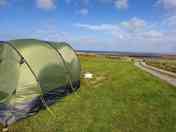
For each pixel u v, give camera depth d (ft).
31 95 22.70
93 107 26.32
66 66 30.71
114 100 30.12
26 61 22.99
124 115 23.68
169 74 72.38
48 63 26.35
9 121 20.02
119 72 68.33
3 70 23.08
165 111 25.53
